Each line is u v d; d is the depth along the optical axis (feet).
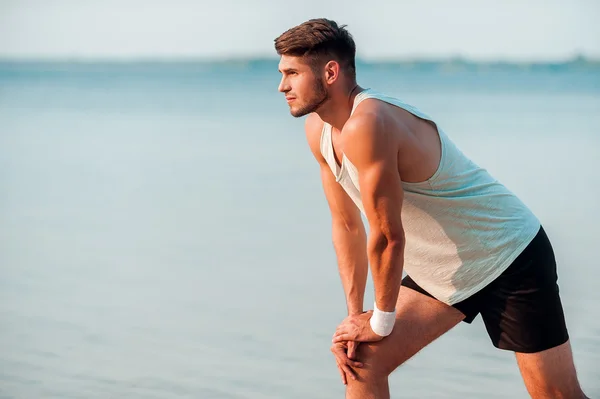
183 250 24.62
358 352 10.77
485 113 87.25
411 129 10.11
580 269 20.94
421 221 10.68
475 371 14.75
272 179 40.34
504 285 10.67
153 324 17.34
